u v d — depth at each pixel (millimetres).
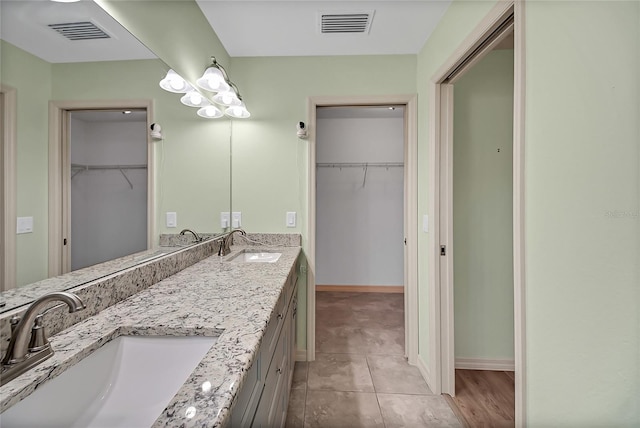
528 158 961
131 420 651
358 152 3844
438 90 1792
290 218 2217
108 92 1055
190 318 830
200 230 1800
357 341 2473
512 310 2041
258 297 1019
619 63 675
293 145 2217
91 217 967
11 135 699
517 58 1000
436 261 1790
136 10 1207
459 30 1497
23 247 731
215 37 1947
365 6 1654
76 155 914
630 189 657
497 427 1524
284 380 1428
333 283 3889
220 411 456
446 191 1794
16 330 573
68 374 619
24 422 531
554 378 864
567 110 813
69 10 880
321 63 2193
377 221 3855
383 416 1591
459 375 1983
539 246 915
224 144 2123
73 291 807
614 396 702
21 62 721
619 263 684
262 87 2219
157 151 1372
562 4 828
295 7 1678
